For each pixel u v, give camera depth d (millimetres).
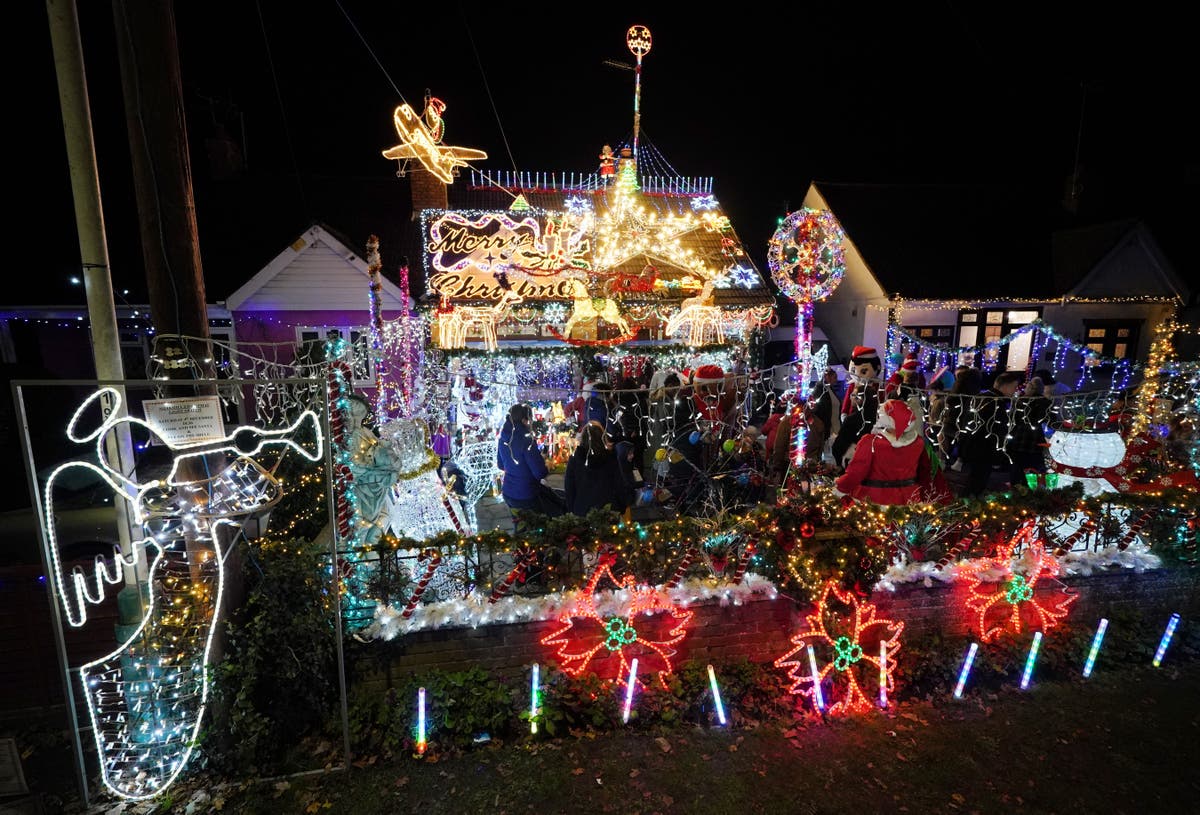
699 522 5332
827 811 4102
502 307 12789
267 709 4535
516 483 6695
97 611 4832
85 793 4121
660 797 4211
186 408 4016
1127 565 5926
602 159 15891
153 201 4184
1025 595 5727
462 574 5180
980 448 8508
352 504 5633
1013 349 18500
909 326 18250
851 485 6160
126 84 4090
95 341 4539
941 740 4758
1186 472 6652
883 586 5426
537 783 4324
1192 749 4641
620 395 8727
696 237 15938
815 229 6328
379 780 4352
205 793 4227
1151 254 18016
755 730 4859
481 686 4824
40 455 10570
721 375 8070
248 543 5000
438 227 14445
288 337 14234
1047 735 4797
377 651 4836
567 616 4996
